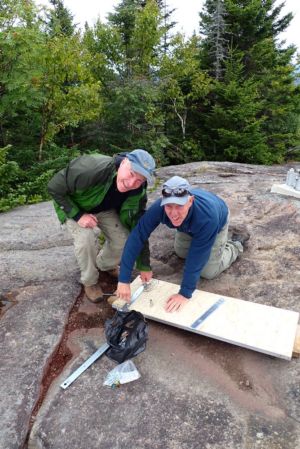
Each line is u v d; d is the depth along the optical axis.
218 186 5.47
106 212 2.63
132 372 2.07
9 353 2.27
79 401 1.94
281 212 4.24
